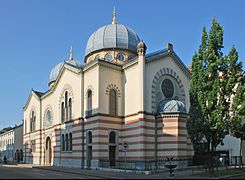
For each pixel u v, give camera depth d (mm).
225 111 29438
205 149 29328
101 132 36875
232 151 43281
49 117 51625
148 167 32469
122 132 38625
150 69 38781
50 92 51031
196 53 30656
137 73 37938
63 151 44188
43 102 54375
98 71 38219
